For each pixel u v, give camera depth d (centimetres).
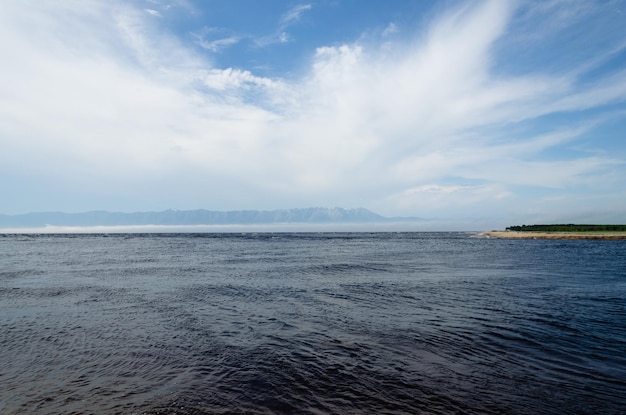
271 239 14212
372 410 832
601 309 1859
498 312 1809
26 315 1786
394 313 1809
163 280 3003
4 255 5791
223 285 2736
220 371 1069
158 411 834
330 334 1448
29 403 874
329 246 8925
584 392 921
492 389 939
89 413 827
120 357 1195
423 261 4750
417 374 1038
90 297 2252
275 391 930
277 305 2019
